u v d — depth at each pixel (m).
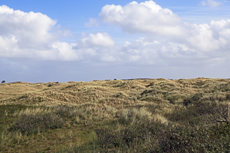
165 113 15.52
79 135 8.75
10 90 54.47
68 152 6.26
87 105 21.42
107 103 23.44
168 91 30.22
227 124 5.57
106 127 9.55
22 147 7.30
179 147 4.52
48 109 14.30
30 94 31.72
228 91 21.42
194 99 22.12
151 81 56.84
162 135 5.25
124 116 11.09
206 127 5.61
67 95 32.91
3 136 8.17
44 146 7.39
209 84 35.28
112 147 6.66
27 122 9.87
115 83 57.22
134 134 7.31
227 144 4.22
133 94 36.81
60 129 9.91
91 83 59.09
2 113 12.27
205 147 4.14
